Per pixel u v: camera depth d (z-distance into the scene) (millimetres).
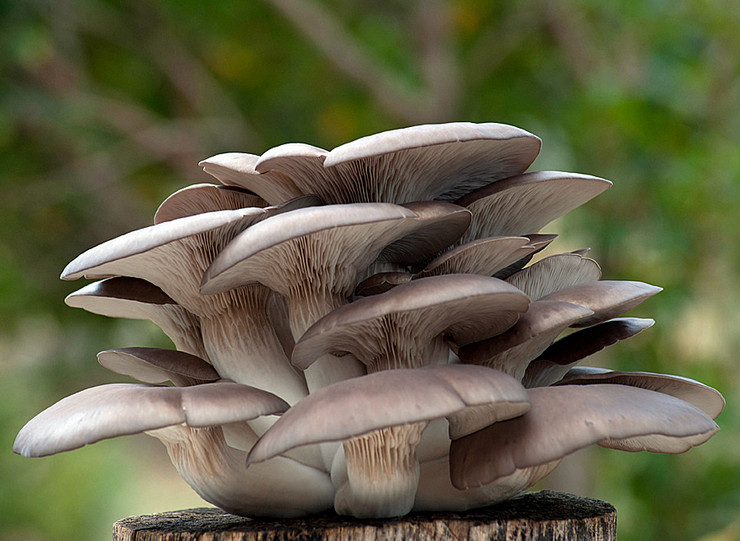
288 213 2270
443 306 2316
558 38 9258
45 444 2174
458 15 9812
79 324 9711
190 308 2740
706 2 7633
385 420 1992
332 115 10211
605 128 7551
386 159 2512
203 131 9742
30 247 9977
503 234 2961
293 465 2586
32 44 8148
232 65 10391
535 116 9562
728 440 7613
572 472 8414
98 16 9430
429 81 9484
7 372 10234
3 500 9516
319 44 8945
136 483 13484
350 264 2562
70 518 10102
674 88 7629
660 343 7660
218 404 2223
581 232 7574
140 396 2242
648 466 7609
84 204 9625
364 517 2533
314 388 2688
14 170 9633
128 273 2637
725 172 6875
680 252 7316
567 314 2418
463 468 2316
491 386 2119
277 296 2918
